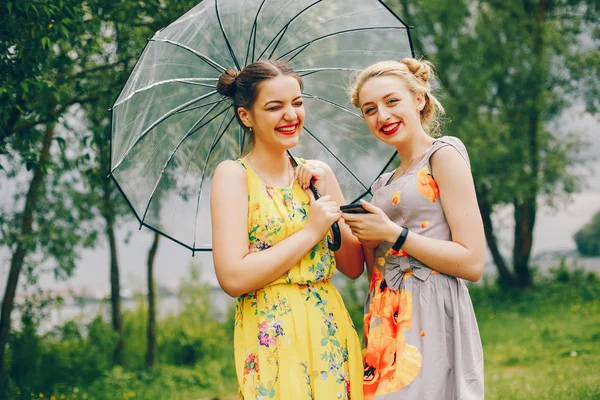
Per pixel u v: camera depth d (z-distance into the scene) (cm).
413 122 266
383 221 252
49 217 852
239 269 248
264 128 262
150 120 279
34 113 578
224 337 1189
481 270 250
